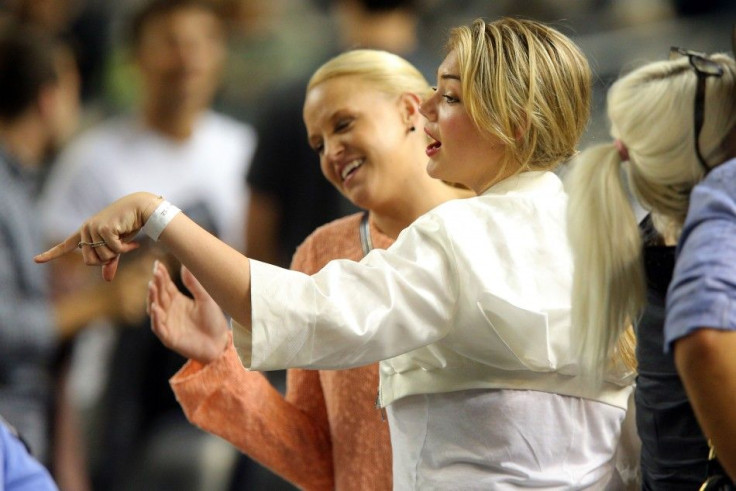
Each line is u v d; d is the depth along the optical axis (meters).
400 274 8.60
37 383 14.89
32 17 22.91
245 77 27.30
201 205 18.80
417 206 10.48
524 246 8.84
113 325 17.84
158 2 19.77
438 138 9.30
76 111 26.33
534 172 9.20
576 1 25.38
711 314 7.66
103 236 8.64
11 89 15.20
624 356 9.36
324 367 8.59
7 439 9.81
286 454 10.58
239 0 27.33
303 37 28.25
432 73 17.31
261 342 8.37
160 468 18.09
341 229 10.81
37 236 14.96
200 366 10.30
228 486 17.62
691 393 7.77
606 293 8.62
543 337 8.73
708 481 8.44
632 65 9.99
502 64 9.01
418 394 9.18
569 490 9.02
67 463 15.71
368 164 10.39
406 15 17.91
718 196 8.01
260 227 17.88
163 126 19.83
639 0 25.86
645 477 9.27
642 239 8.94
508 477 8.95
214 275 8.51
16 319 14.38
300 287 8.48
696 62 8.70
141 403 18.00
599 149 8.90
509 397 8.94
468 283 8.66
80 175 19.42
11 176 14.94
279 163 17.72
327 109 10.45
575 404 9.10
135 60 20.23
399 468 9.34
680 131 8.63
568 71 9.16
